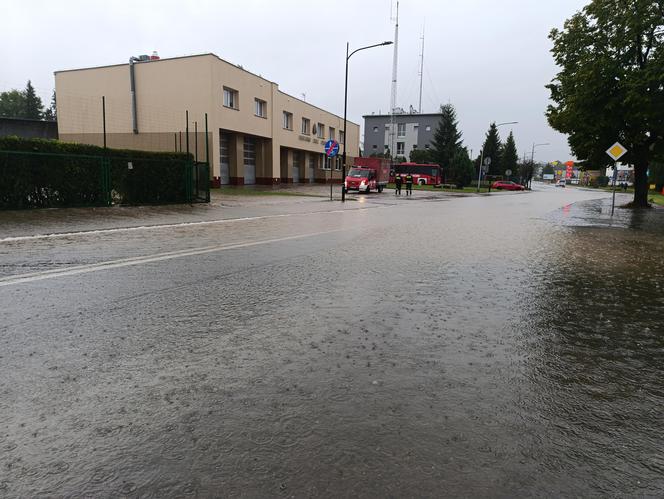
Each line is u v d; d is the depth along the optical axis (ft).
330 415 8.70
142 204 56.75
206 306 15.85
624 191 243.19
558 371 11.05
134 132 104.53
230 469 7.04
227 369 10.69
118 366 10.75
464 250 29.99
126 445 7.61
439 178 197.67
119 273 20.81
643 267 25.45
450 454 7.56
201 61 97.71
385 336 13.17
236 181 116.67
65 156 48.42
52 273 20.57
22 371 10.37
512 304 17.06
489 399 9.53
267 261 24.35
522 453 7.65
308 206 67.87
